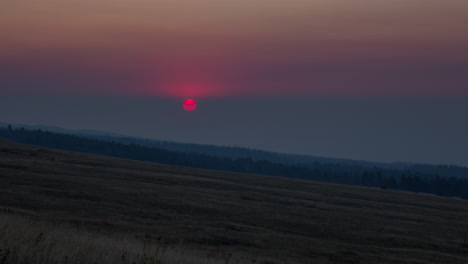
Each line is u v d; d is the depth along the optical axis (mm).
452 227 60469
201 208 53344
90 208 44469
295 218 54094
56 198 47219
